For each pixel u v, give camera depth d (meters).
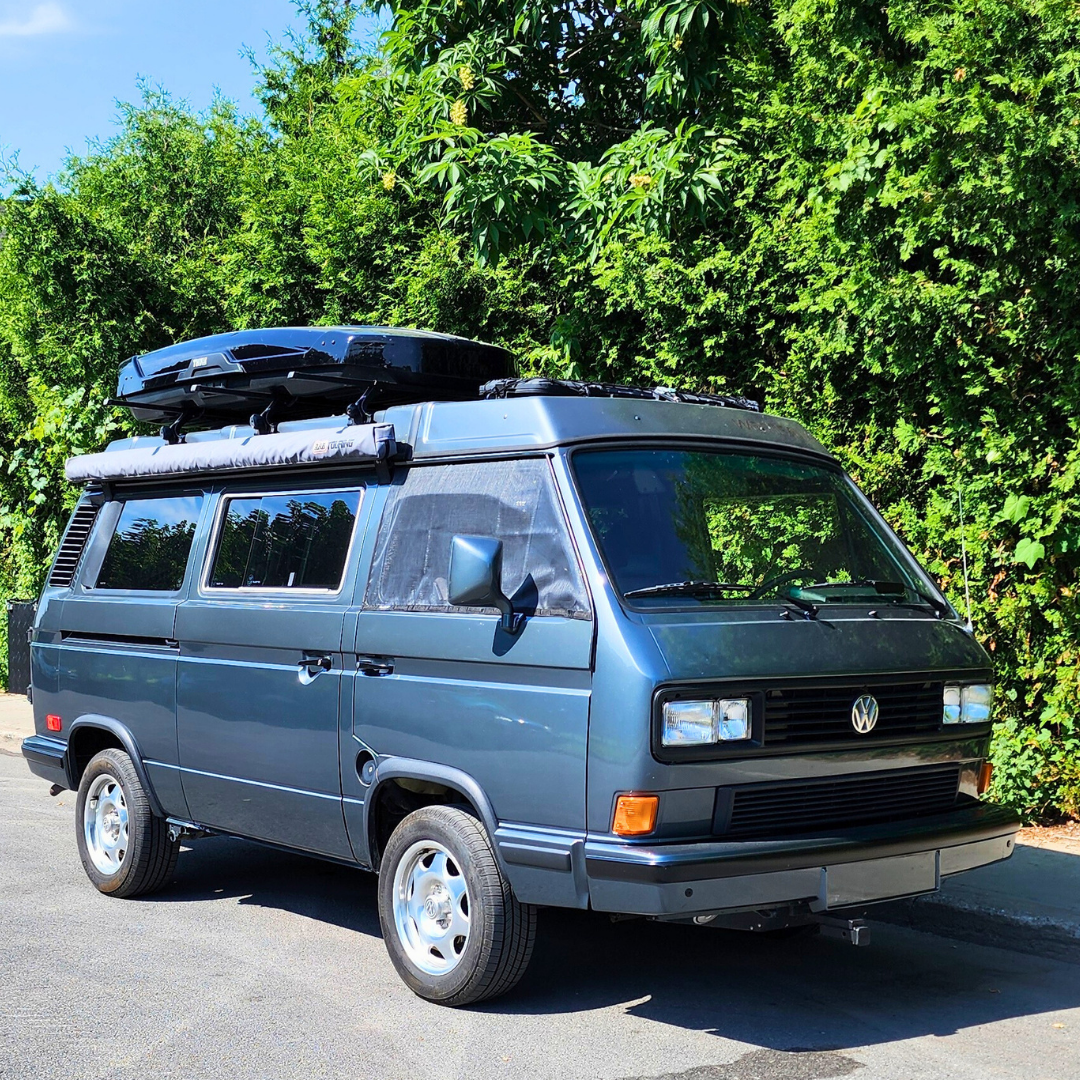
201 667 6.29
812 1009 5.10
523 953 4.92
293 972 5.60
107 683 7.00
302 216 12.47
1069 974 5.60
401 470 5.56
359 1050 4.64
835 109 7.75
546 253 9.75
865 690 4.84
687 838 4.44
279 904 6.87
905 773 5.00
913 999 5.24
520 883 4.72
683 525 5.02
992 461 7.36
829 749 4.72
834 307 7.59
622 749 4.41
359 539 5.63
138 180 19.09
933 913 6.25
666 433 5.26
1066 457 7.24
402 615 5.27
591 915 6.55
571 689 4.62
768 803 4.62
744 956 5.86
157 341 14.41
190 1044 4.71
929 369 7.71
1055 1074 4.44
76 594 7.43
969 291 7.16
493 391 5.51
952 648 5.22
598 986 5.39
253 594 6.11
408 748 5.17
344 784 5.48
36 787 10.27
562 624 4.67
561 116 10.48
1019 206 6.57
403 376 6.27
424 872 5.20
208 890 7.18
